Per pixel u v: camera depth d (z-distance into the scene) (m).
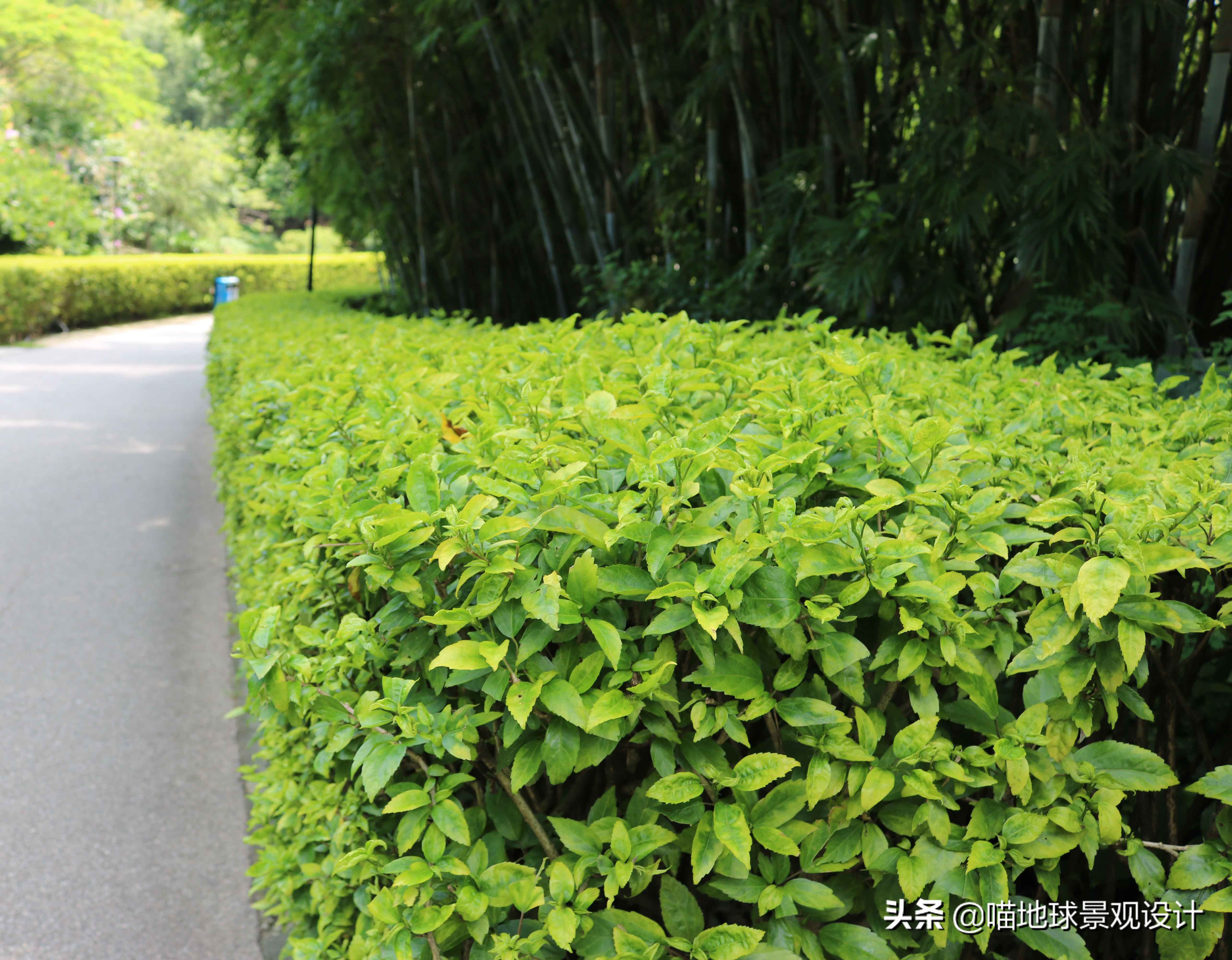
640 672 1.12
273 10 8.15
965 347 2.44
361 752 1.16
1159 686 1.36
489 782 1.28
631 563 1.21
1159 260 4.28
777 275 5.25
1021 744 1.08
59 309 17.31
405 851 1.16
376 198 9.61
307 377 2.48
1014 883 1.22
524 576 1.13
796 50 5.09
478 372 2.27
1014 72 4.57
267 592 2.09
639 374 1.92
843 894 1.18
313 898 1.74
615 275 6.10
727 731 1.08
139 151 26.98
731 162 6.02
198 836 2.67
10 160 19.22
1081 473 1.32
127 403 9.87
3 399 9.86
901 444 1.32
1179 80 4.54
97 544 5.25
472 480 1.38
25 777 2.94
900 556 1.08
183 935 2.30
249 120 9.88
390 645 1.33
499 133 8.18
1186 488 1.19
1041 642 1.06
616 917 1.09
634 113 7.15
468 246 8.97
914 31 4.37
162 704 3.42
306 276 25.91
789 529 1.09
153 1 10.78
